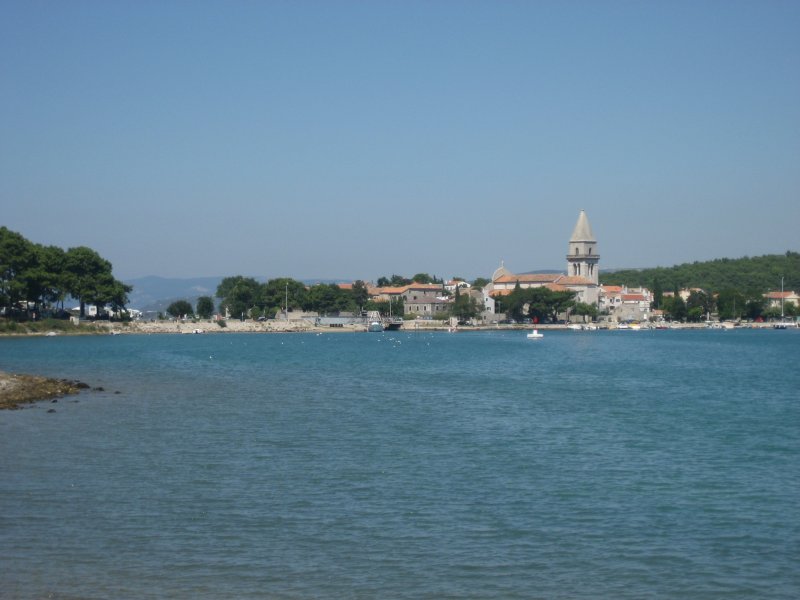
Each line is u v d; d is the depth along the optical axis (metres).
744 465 51.06
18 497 42.34
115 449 55.84
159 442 58.62
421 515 39.38
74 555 33.50
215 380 110.88
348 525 37.72
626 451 55.53
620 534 36.72
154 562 32.75
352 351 193.62
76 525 37.44
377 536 36.19
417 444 57.97
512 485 45.41
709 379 115.19
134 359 158.50
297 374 122.12
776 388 101.56
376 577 31.48
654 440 59.97
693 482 46.31
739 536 36.53
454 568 32.47
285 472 48.53
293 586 30.53
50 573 31.48
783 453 55.09
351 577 31.44
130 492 43.53
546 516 39.34
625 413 75.31
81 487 44.62
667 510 40.50
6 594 29.47
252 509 40.25
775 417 73.00
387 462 51.53
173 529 36.94
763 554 34.31
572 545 35.22
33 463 51.00
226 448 56.28
